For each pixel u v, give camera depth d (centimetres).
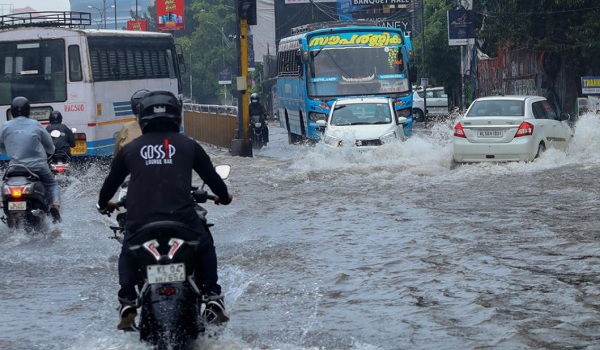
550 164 2481
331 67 3788
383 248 1395
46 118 3053
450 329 892
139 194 789
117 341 854
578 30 4594
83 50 3041
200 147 814
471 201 1922
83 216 1934
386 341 858
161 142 801
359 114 3038
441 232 1525
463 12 6106
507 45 5769
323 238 1523
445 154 2719
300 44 3844
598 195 1900
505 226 1557
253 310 1009
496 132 2509
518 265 1210
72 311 1034
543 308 962
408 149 2809
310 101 3762
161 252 768
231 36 14412
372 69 3784
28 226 1658
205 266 834
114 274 1276
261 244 1482
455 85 7719
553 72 5275
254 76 11625
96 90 3072
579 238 1397
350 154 2839
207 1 15238
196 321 781
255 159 3325
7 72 3064
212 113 4609
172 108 812
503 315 936
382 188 2248
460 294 1051
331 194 2178
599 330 864
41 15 3216
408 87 3784
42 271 1305
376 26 3947
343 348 835
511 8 4869
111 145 3170
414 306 1001
